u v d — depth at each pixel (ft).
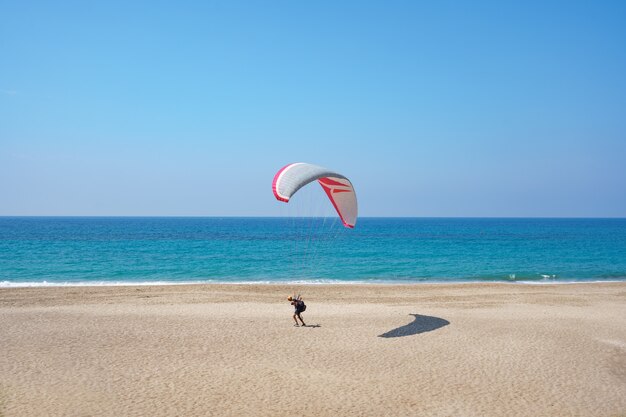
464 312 74.18
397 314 72.13
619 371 47.42
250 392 40.57
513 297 88.48
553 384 43.62
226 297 85.20
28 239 284.41
